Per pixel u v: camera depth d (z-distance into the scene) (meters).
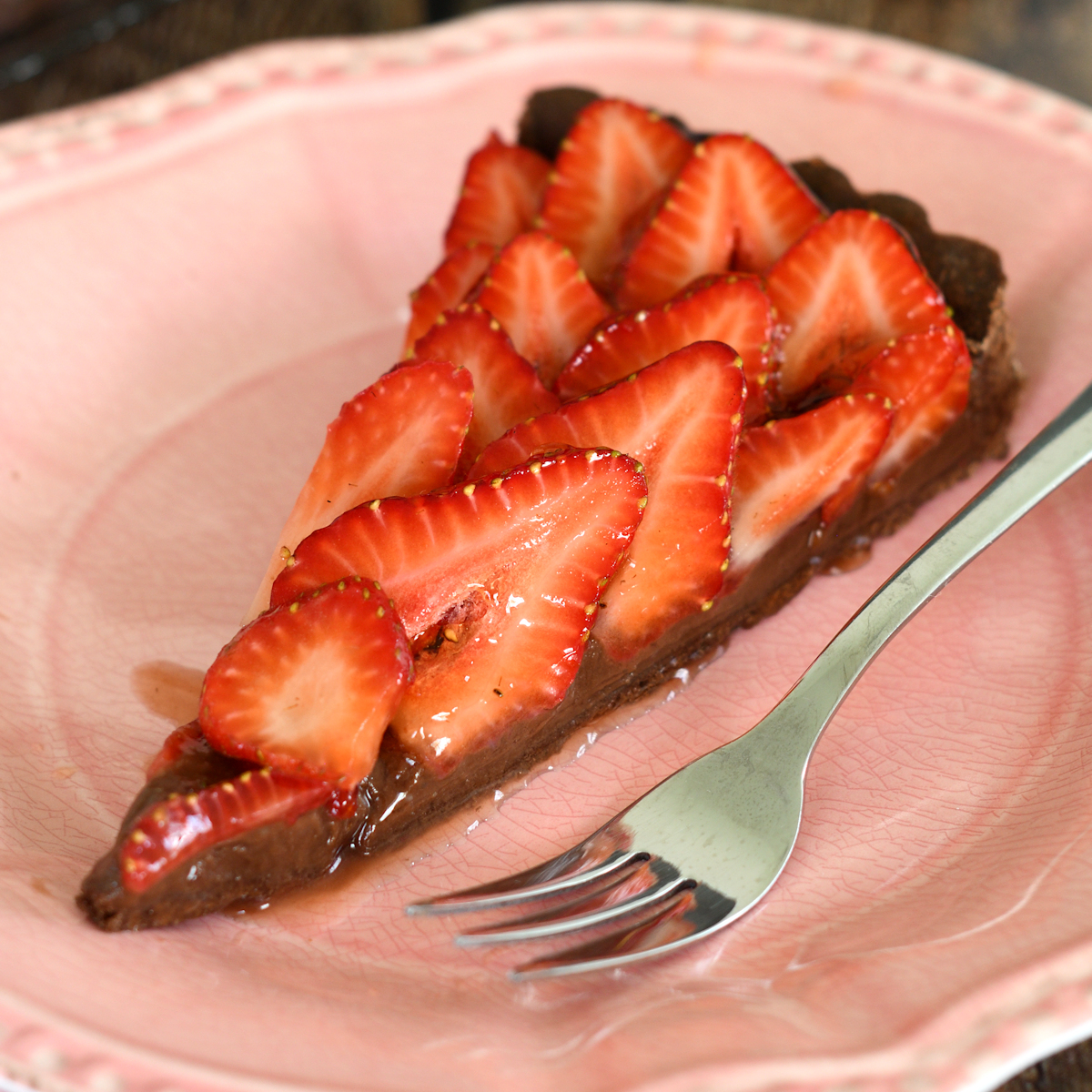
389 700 0.32
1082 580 0.37
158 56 0.52
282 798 0.32
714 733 0.36
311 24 0.55
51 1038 0.30
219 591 0.38
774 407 0.38
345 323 0.43
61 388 0.41
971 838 0.34
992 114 0.45
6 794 0.34
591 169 0.40
